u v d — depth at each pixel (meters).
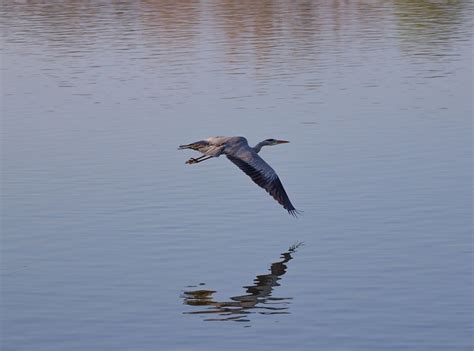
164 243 20.23
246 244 20.12
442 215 21.44
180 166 25.45
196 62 40.06
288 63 39.69
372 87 35.03
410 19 51.28
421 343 15.65
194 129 29.41
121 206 22.47
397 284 17.97
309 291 17.83
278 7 56.25
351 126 29.41
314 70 38.25
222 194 23.17
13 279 18.59
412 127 29.11
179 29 48.53
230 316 16.89
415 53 41.59
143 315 17.02
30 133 29.30
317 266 18.97
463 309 16.83
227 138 15.14
